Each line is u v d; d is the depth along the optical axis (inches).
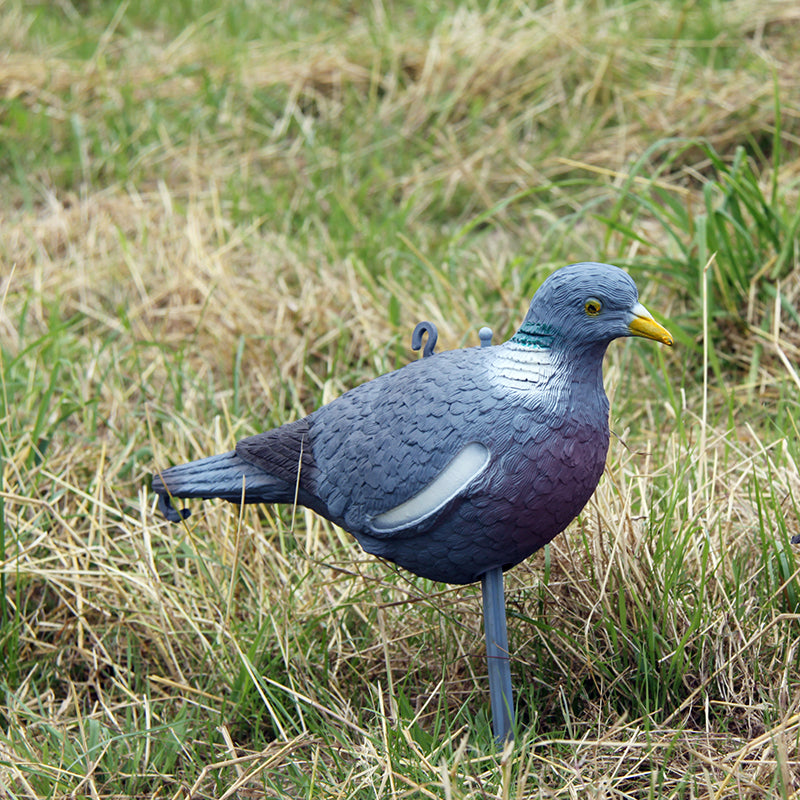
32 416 296.8
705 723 201.5
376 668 224.7
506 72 447.2
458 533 177.3
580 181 338.3
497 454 172.2
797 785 183.2
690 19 450.6
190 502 266.2
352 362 323.0
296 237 385.7
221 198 411.2
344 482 184.2
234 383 301.3
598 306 170.4
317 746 200.1
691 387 302.8
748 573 224.2
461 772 191.2
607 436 180.9
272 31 514.9
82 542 245.8
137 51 508.4
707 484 231.5
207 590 243.9
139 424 294.0
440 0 508.7
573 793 181.5
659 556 210.7
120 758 209.2
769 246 316.5
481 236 386.3
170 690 229.0
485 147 423.5
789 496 229.5
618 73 431.8
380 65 466.9
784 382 293.4
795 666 208.1
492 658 190.4
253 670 210.1
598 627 213.9
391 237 374.6
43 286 359.6
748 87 403.5
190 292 349.7
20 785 200.5
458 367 180.5
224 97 460.1
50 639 246.7
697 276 310.7
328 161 424.2
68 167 434.3
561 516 178.4
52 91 475.8
